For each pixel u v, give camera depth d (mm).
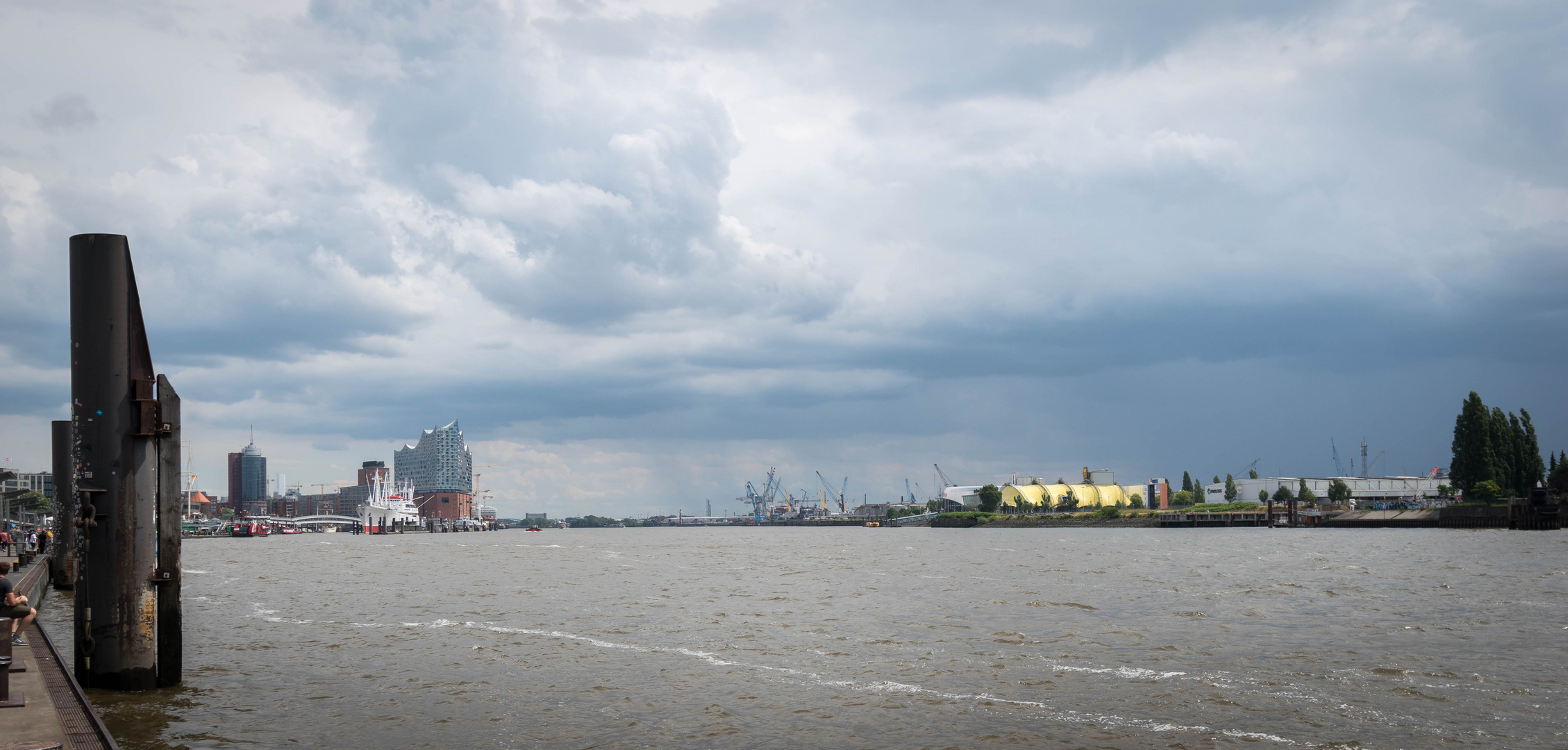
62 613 53812
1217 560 111000
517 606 60188
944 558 126438
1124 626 46469
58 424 58938
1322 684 31281
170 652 28578
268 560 143750
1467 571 84250
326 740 24875
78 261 25844
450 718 27453
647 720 27172
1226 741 24391
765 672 34625
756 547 194000
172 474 28078
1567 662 35125
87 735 18484
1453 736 24703
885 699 29734
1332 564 99000
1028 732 25516
